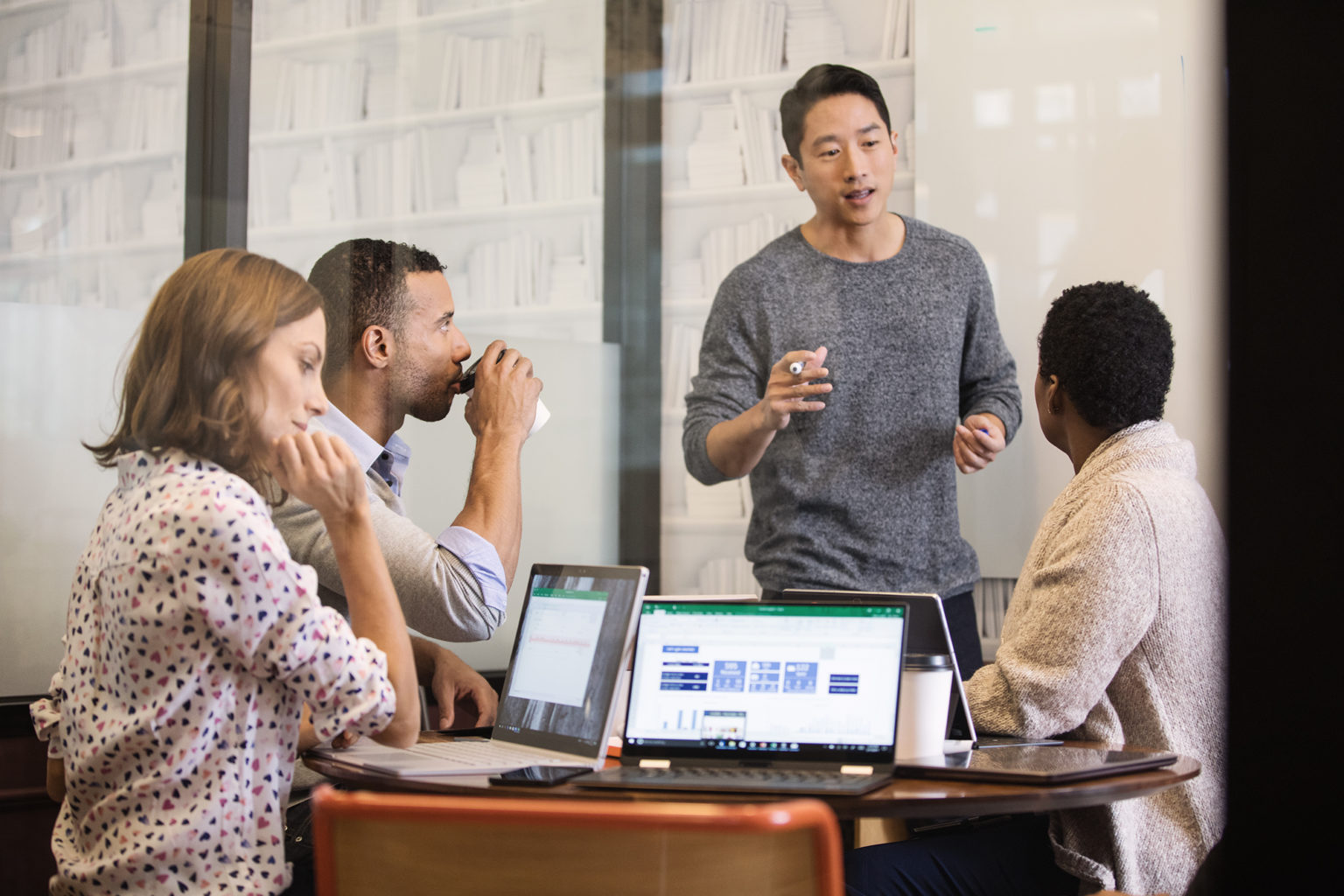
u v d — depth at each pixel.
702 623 1.51
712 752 1.45
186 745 1.28
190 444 1.35
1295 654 0.74
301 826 1.70
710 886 1.00
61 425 2.27
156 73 2.50
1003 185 2.79
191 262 1.43
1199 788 1.59
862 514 2.62
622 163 3.34
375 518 1.82
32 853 2.09
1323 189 0.75
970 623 2.63
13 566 2.19
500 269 3.17
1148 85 2.65
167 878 1.28
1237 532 0.76
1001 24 2.79
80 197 2.37
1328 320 0.73
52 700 1.54
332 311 2.00
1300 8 0.75
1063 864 1.57
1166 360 1.78
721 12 3.26
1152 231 2.63
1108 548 1.60
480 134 3.16
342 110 2.93
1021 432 2.77
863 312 2.69
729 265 3.25
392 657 1.44
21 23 2.33
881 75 2.97
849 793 1.21
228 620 1.27
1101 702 1.65
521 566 3.12
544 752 1.53
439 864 1.05
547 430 3.18
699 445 2.79
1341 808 0.72
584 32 3.32
